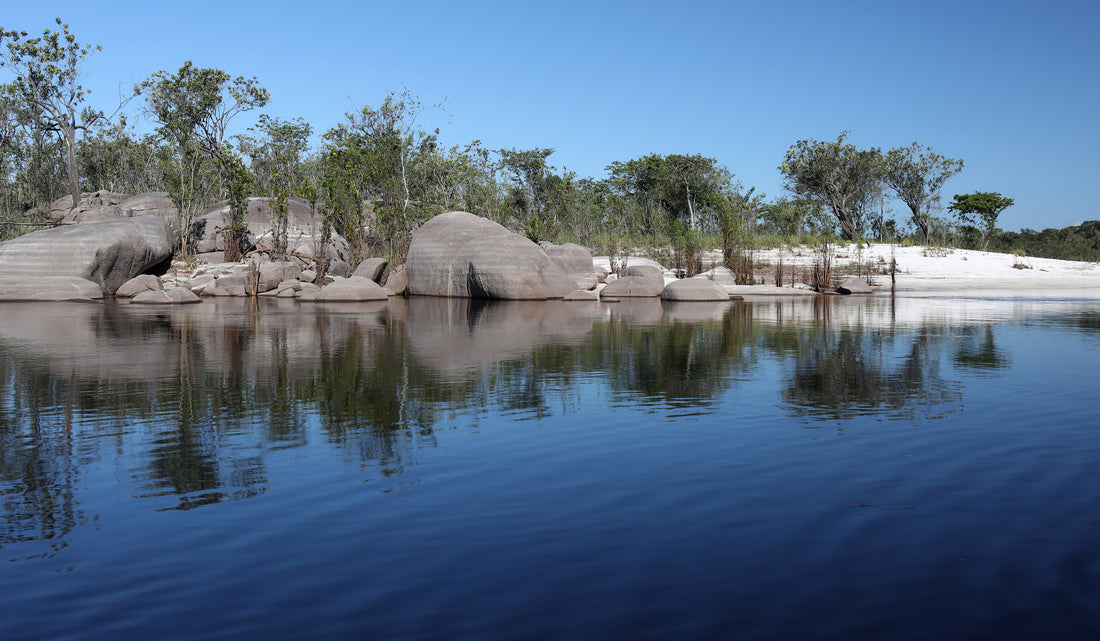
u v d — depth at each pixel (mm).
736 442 6457
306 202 41812
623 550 4117
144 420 7328
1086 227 68750
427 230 30703
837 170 56312
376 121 42531
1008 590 3633
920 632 3252
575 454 6070
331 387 9125
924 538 4266
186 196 36656
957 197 60375
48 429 6961
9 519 4668
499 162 52500
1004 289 35188
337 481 5375
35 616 3455
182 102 36312
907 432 6801
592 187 59438
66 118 40250
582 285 32188
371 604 3527
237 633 3291
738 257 36219
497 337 14750
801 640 3189
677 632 3256
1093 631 3252
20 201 41250
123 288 27406
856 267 41125
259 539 4312
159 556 4090
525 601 3539
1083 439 6504
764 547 4152
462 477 5453
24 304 24047
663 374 10188
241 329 16219
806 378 9883
